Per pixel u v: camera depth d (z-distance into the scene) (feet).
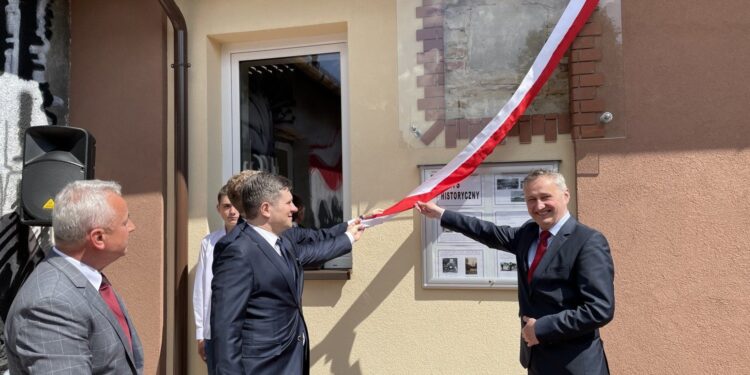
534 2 10.56
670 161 10.07
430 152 10.98
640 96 10.19
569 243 7.77
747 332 9.73
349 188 11.94
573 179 10.45
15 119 11.59
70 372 5.78
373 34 11.37
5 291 11.28
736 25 9.95
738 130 9.89
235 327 7.70
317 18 11.68
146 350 11.96
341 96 12.12
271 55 12.57
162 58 12.22
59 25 12.42
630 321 10.08
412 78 11.03
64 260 6.39
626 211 10.16
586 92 10.26
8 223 11.39
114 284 12.15
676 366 9.95
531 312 8.02
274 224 8.51
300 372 8.34
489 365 10.64
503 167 10.63
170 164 12.29
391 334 11.02
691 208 9.98
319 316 11.31
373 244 11.13
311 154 12.41
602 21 10.23
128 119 12.33
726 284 9.84
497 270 10.59
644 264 10.07
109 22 12.49
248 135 12.75
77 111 12.59
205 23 12.22
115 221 6.57
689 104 10.04
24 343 5.80
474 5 10.79
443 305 10.83
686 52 10.07
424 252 10.87
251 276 7.97
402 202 10.27
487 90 10.71
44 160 10.20
